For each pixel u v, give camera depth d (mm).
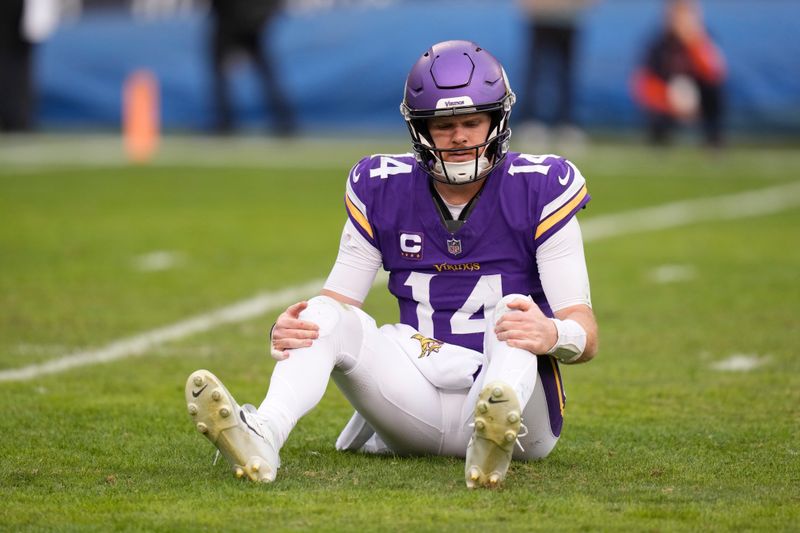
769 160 59688
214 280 27828
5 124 68938
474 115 12578
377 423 13141
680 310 24453
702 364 19781
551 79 64250
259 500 11562
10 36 67312
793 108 68562
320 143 66188
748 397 17406
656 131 66062
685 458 13711
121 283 27281
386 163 13500
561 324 12250
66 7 75688
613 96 68688
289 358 12430
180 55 73875
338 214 40188
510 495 11773
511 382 11758
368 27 73000
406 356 13164
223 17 64938
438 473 12773
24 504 11547
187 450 13961
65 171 52219
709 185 48750
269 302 25297
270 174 52281
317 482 12359
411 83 12742
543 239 12969
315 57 73188
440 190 13180
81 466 13180
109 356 20250
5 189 45656
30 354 20281
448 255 13203
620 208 41938
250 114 73625
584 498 11742
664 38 65062
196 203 42719
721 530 10680
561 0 61656
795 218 39406
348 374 12758
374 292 27016
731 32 69000
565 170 13133
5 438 14586
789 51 68562
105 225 36812
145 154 59438
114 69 74688
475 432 11656
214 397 11641
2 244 32750
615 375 19000
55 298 25375
